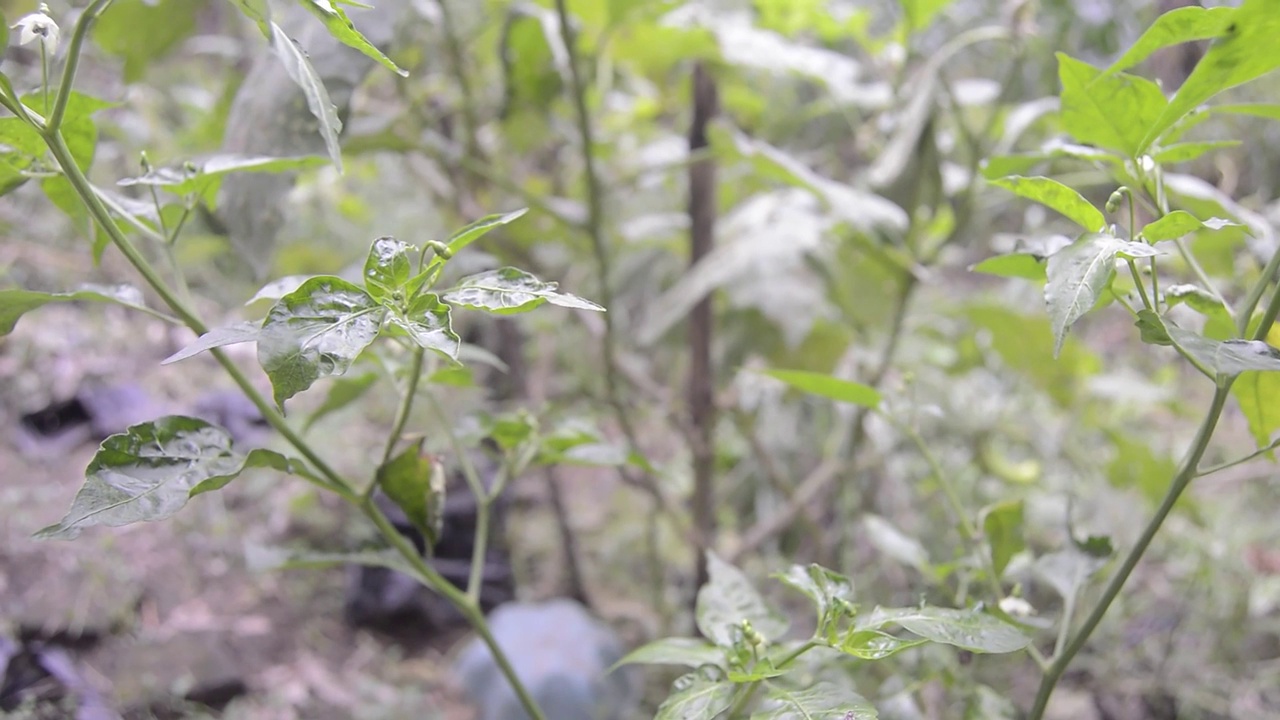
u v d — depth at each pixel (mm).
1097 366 944
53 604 924
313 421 545
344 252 1163
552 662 968
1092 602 879
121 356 1259
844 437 1045
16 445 1142
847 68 914
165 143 1076
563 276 1129
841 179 1186
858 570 1011
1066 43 1099
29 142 406
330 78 556
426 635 1194
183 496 392
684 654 440
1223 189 907
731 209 1098
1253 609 919
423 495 471
